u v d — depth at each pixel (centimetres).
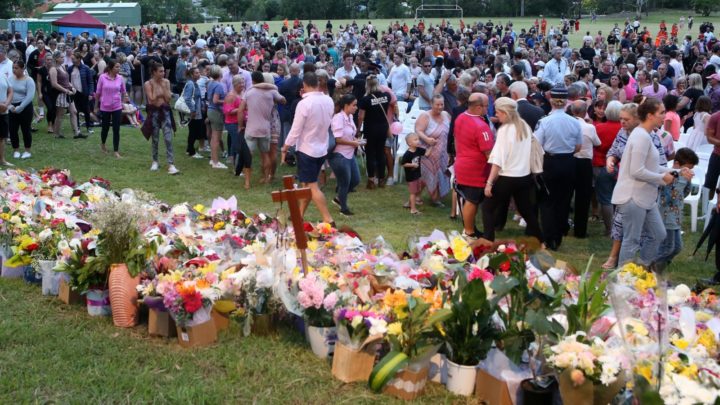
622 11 10138
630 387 383
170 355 512
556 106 818
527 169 756
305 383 475
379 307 488
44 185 803
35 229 648
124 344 530
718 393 361
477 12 10056
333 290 503
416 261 592
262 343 530
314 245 610
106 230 568
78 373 483
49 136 1491
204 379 479
